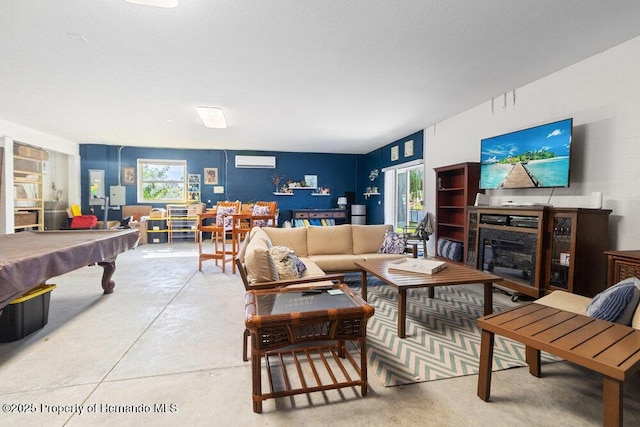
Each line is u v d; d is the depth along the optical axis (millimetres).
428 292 3438
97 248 2850
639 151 2646
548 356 2102
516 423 1448
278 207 8539
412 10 2221
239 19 2318
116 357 2051
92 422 1452
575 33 2553
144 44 2684
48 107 4465
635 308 1625
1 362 1979
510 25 2420
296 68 3193
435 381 1797
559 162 3117
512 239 3299
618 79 2771
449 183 5105
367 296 3416
